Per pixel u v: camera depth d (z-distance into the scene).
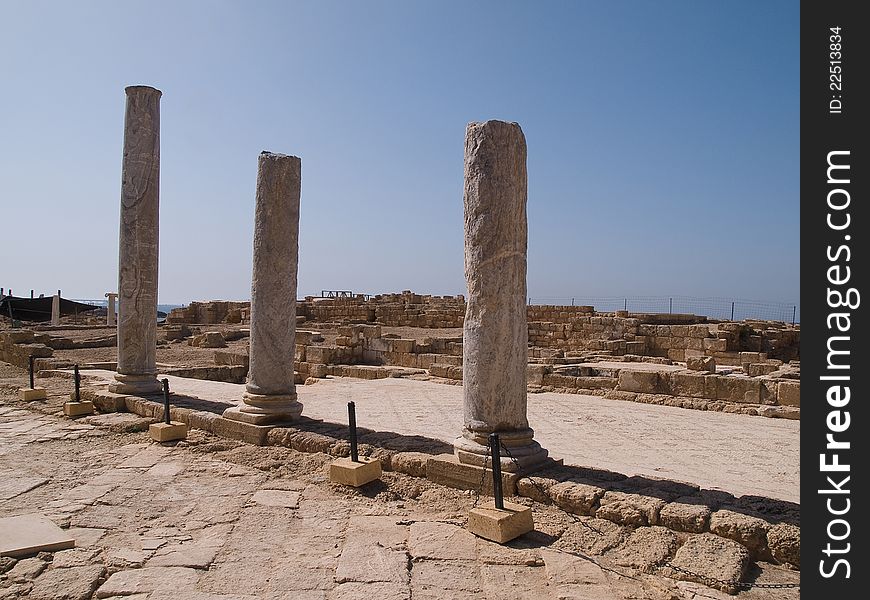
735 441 10.97
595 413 13.96
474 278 7.51
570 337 31.25
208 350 28.25
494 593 4.95
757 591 4.95
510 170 7.46
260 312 10.28
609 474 7.27
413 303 46.12
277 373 10.28
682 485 6.81
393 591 4.98
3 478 8.20
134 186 13.36
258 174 10.42
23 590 4.91
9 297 48.88
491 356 7.40
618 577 5.21
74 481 8.08
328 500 7.32
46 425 11.74
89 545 5.91
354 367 22.56
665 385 15.70
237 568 5.42
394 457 8.19
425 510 6.95
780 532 5.43
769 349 27.44
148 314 13.53
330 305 45.53
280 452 9.26
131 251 13.38
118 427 11.15
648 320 33.09
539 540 5.98
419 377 20.95
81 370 18.64
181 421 11.25
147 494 7.54
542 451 7.55
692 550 5.46
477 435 7.43
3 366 22.14
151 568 5.40
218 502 7.24
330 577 5.24
